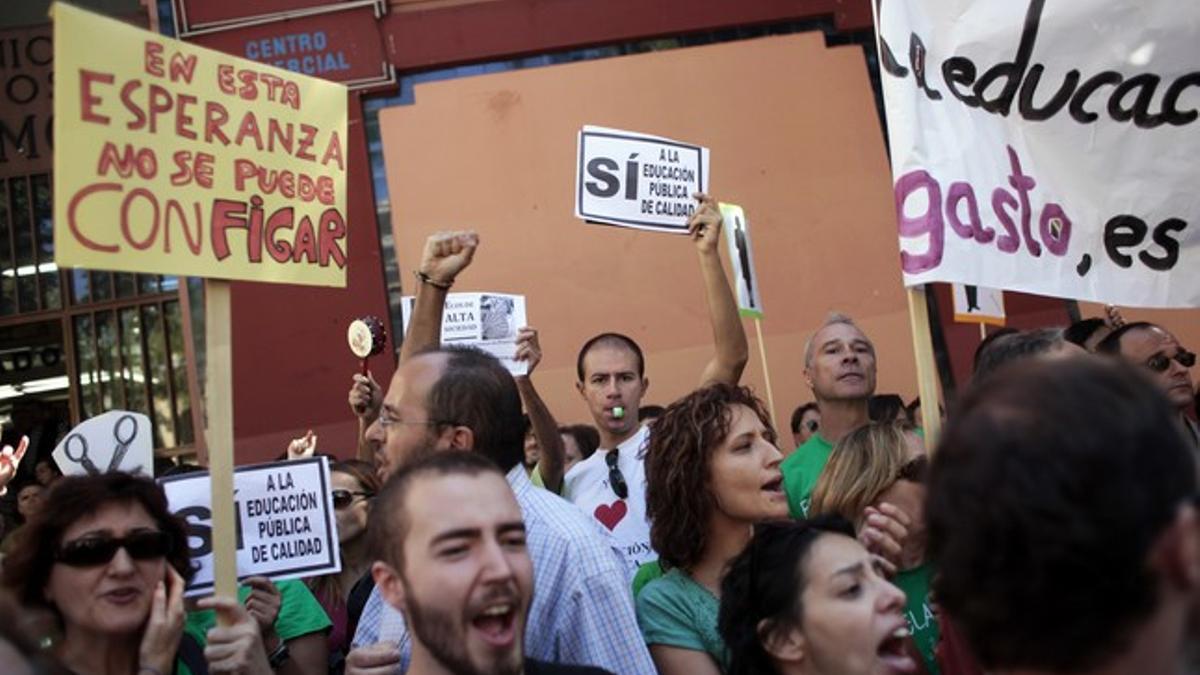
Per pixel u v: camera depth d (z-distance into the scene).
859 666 2.80
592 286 8.80
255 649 3.05
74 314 9.49
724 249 8.83
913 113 4.02
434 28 9.03
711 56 9.12
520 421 3.44
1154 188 4.25
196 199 3.21
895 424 3.83
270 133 3.41
